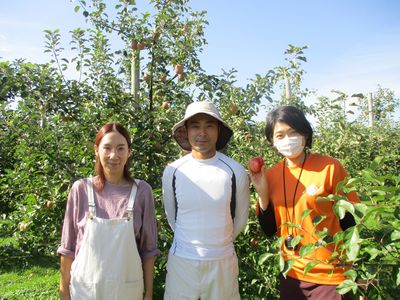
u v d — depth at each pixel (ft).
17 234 11.60
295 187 6.17
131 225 6.06
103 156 6.23
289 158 6.35
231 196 6.59
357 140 12.31
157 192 9.81
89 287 5.84
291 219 6.15
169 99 11.97
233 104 10.98
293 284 6.11
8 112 11.10
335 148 12.20
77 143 10.36
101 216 6.10
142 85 12.40
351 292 5.55
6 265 15.10
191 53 12.22
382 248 4.78
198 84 11.99
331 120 13.46
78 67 11.78
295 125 6.15
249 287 10.59
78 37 11.51
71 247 6.27
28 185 11.14
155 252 6.50
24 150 10.31
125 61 12.25
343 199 4.76
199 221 6.38
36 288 13.78
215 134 6.87
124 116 11.01
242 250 10.36
